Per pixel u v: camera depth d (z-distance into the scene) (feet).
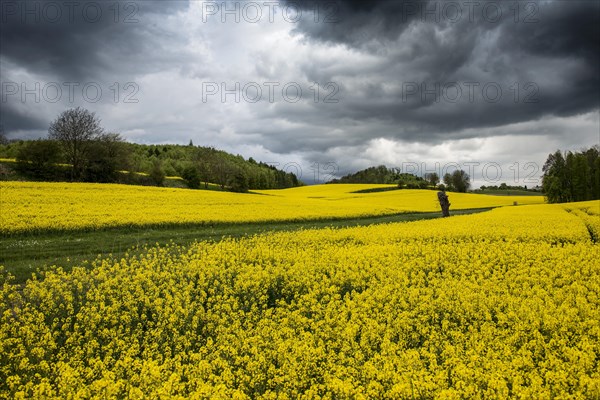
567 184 284.61
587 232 87.25
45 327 38.40
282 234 92.94
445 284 49.60
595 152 324.80
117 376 29.37
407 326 36.24
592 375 26.71
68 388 26.73
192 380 27.78
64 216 91.50
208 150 387.75
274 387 29.30
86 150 233.55
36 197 112.47
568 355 29.14
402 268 58.08
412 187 351.05
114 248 74.18
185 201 136.87
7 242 73.31
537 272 55.06
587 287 47.83
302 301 45.11
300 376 28.60
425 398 25.38
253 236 92.73
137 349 34.40
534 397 23.91
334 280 52.85
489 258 64.54
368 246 77.15
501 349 31.42
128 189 154.61
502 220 112.57
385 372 27.94
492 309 41.50
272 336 35.58
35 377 30.01
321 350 31.76
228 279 53.93
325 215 130.82
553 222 106.32
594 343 31.65
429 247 72.95
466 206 218.59
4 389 29.17
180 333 39.52
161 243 80.84
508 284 50.49
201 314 41.37
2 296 44.45
